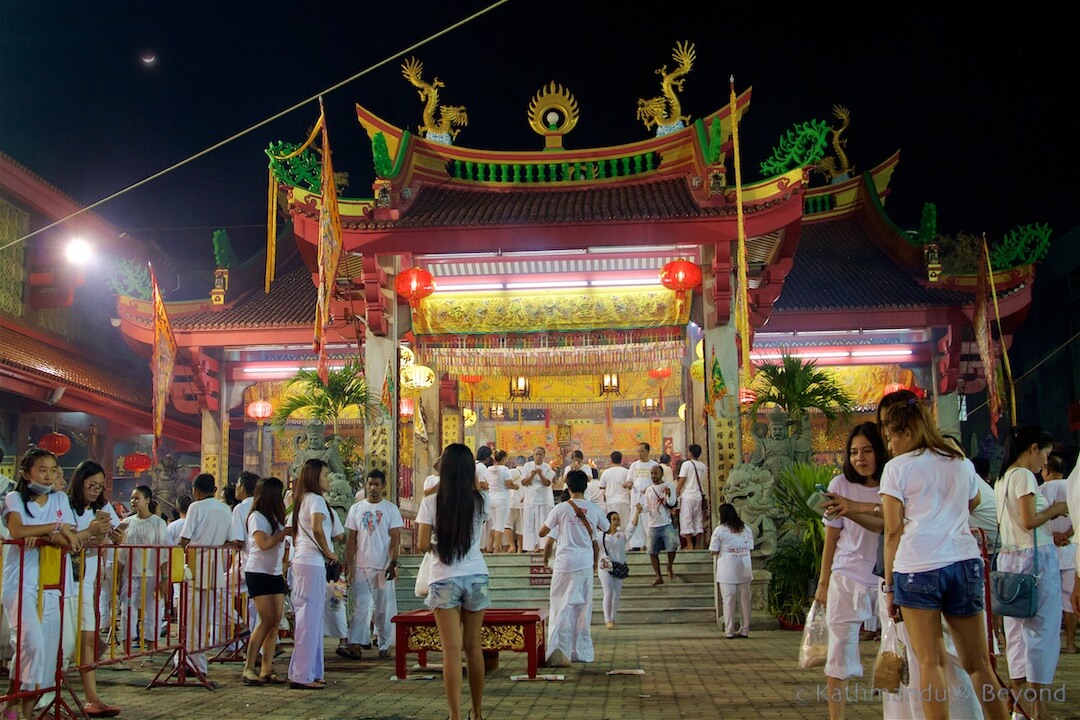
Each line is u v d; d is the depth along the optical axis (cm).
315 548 1000
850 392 2894
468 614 739
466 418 3120
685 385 2619
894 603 551
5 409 2823
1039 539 719
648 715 800
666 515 1842
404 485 2492
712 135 1959
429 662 1188
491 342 2217
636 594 1839
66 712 757
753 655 1251
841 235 3303
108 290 3419
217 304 2852
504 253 2009
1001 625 1192
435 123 2306
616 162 2259
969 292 2784
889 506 556
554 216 1938
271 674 1022
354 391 1894
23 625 737
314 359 2911
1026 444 747
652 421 3136
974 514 707
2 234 2789
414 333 2225
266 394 2975
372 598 1257
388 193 1962
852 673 656
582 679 1033
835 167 3484
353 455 2025
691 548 2019
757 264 2075
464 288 2195
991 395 2519
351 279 2047
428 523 753
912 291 2816
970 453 3884
